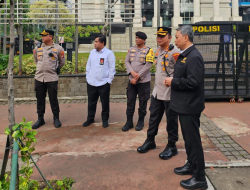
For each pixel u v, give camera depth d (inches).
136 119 220.8
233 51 276.4
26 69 311.4
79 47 639.1
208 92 285.3
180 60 109.6
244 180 117.0
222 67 279.4
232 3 1098.7
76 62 309.9
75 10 323.6
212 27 277.4
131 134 181.6
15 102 287.3
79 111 249.4
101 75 192.7
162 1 1115.9
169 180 118.4
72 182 118.0
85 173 126.7
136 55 185.3
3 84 295.0
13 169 83.5
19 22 301.1
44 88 201.2
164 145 160.6
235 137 173.0
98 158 143.6
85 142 167.9
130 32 323.0
